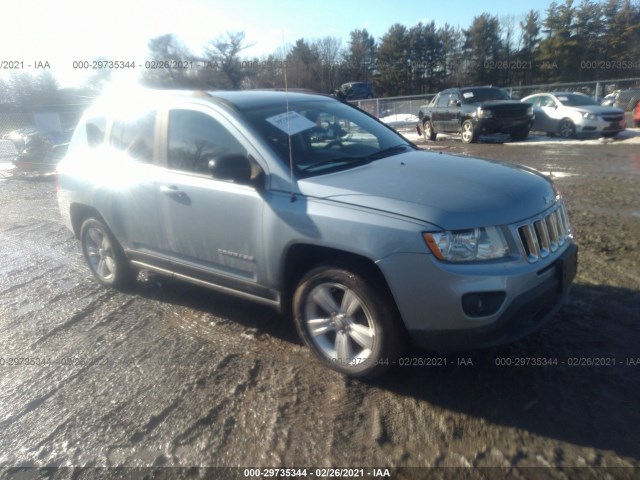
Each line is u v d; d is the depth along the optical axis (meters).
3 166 17.44
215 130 3.88
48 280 5.73
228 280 3.87
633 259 5.08
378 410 3.06
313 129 3.97
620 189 8.23
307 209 3.27
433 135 18.30
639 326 3.80
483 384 3.24
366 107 25.61
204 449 2.83
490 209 3.00
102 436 3.00
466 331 2.91
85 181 4.82
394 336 3.12
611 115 14.61
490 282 2.87
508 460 2.60
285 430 2.94
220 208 3.72
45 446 2.96
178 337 4.14
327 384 3.35
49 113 18.34
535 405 3.01
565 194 8.13
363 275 3.14
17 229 8.37
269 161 3.55
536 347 3.60
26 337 4.34
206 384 3.45
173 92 4.36
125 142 4.56
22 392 3.52
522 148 14.23
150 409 3.22
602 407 2.96
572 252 3.45
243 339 4.02
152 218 4.26
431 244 2.87
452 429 2.86
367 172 3.53
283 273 3.49
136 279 5.23
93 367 3.78
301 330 3.53
